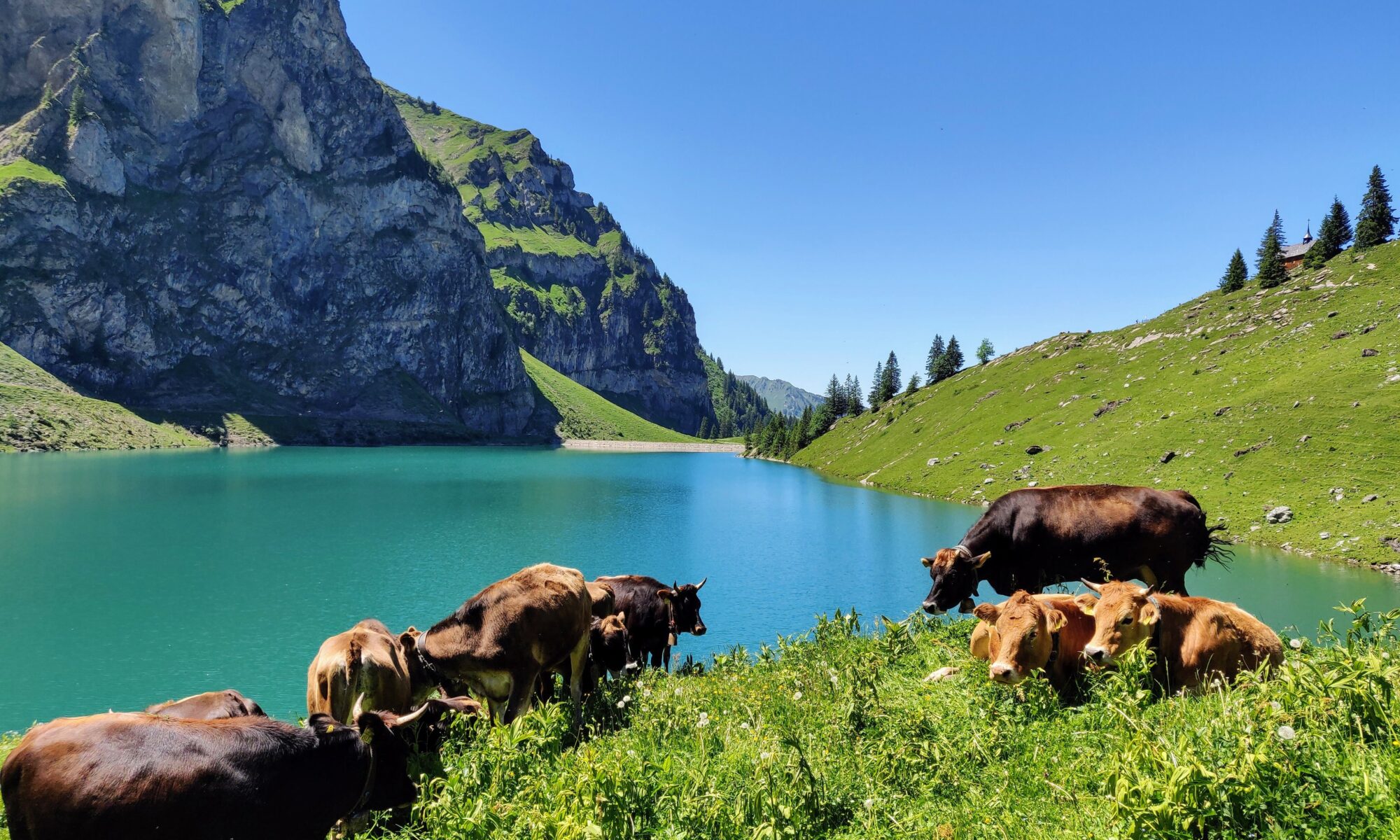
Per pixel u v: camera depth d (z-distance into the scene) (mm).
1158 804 4590
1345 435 57125
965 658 10719
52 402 165875
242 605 42000
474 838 5770
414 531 69188
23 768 5387
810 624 40906
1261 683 6348
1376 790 4348
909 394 171000
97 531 63188
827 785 6551
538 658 9727
